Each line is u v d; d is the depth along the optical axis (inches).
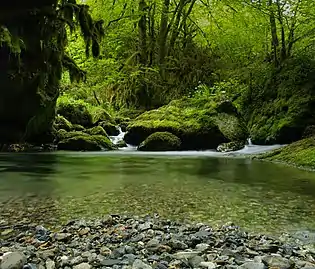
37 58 454.3
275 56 719.7
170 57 834.8
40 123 544.4
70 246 132.5
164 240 138.0
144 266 110.7
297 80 629.9
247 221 167.3
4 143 525.0
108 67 800.9
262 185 258.4
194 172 327.3
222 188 246.4
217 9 870.4
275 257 119.0
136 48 868.0
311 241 141.2
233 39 834.8
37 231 148.4
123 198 213.8
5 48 432.8
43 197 214.5
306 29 657.6
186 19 904.3
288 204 199.6
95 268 111.2
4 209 184.9
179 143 593.6
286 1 665.0
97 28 482.9
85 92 843.4
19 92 474.6
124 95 854.5
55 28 445.7
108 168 354.3
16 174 306.2
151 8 861.8
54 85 528.7
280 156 431.8
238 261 117.2
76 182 268.1
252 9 747.4
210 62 867.4
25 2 368.2
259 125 632.4
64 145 570.6
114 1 823.1
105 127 683.4
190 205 197.2
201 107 666.2
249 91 735.1
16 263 108.6
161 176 301.4
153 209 188.2
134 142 632.4
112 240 139.8
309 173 320.8
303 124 561.0
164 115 652.7
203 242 137.6
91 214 177.5
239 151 573.0
